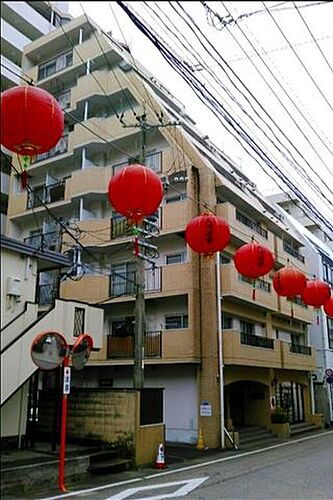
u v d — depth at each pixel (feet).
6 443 30.94
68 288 59.47
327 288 35.19
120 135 61.26
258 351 59.52
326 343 88.33
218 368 52.49
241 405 67.10
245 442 54.08
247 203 64.44
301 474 33.19
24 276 32.09
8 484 24.71
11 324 29.71
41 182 71.00
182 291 53.93
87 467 30.01
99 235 59.72
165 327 57.36
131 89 61.98
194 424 52.13
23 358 28.73
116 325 60.75
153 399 37.32
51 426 37.73
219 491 26.99
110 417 35.88
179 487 28.04
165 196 59.98
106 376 61.21
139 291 42.11
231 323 60.85
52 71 71.41
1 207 70.95
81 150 64.59
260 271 29.09
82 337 29.35
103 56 65.00
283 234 78.48
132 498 24.82
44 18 69.36
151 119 59.16
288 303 72.64
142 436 35.19
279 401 69.77
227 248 60.54
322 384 85.87
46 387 45.06
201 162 58.34
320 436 64.13
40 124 16.75
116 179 22.45
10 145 17.35
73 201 63.05
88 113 67.26
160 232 55.93
